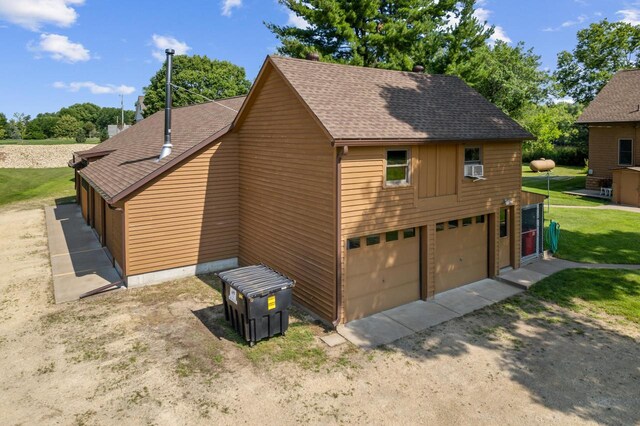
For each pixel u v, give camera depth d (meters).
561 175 37.94
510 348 9.66
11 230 21.27
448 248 13.14
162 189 13.87
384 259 11.59
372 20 28.34
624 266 15.09
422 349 9.63
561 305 12.04
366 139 10.20
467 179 13.12
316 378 8.48
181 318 11.18
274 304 9.81
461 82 16.86
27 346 9.78
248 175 14.53
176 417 7.34
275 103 12.64
